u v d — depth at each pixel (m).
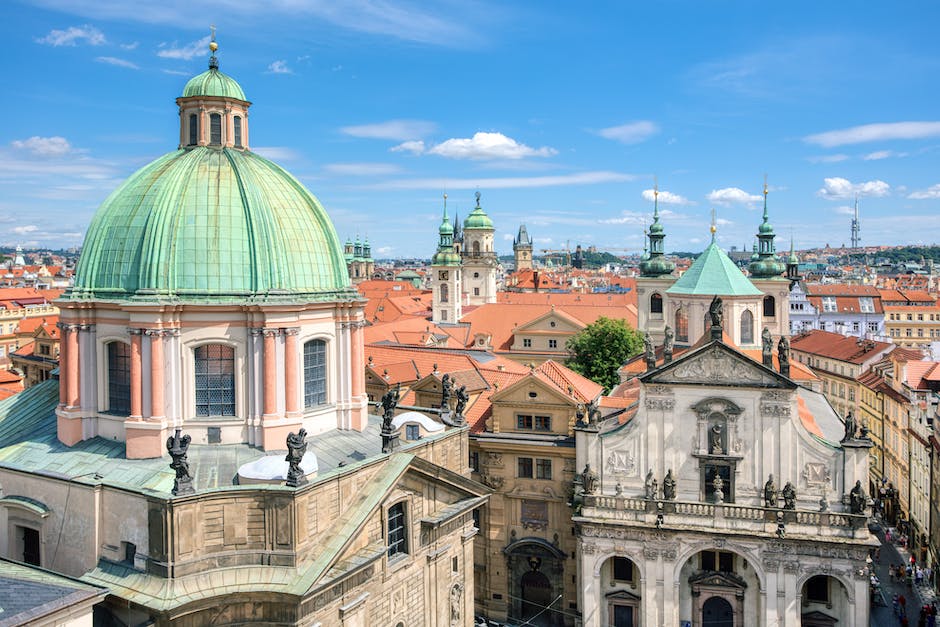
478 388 89.00
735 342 108.12
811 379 101.88
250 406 53.16
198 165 56.75
